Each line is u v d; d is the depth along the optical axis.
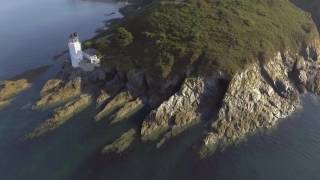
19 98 115.69
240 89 100.31
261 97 101.69
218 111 96.56
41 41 165.00
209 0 130.75
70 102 107.69
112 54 119.06
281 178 79.06
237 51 107.69
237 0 132.50
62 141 94.75
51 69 133.50
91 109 106.06
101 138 94.50
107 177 82.56
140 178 81.69
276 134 92.69
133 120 99.62
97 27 177.38
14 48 158.62
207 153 87.12
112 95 109.62
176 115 97.69
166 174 82.19
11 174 85.88
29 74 129.38
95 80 115.75
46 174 84.94
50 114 105.19
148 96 106.06
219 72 101.81
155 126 95.69
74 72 118.25
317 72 117.38
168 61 107.50
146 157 87.31
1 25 193.62
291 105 102.81
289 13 136.38
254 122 96.19
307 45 122.75
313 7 157.12
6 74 134.12
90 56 116.75
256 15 126.06
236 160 84.56
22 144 95.00
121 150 89.88
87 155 89.44
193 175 81.31
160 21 122.19
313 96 109.12
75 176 83.69
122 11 199.62
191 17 121.44
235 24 117.81
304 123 96.44
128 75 110.75
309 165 82.44
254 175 80.12
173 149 89.19
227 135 91.81
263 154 86.00
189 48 109.00
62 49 153.25
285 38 119.12
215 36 112.88
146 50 113.50
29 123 102.75
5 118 106.06
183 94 100.81
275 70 109.25
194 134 93.38
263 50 109.94
